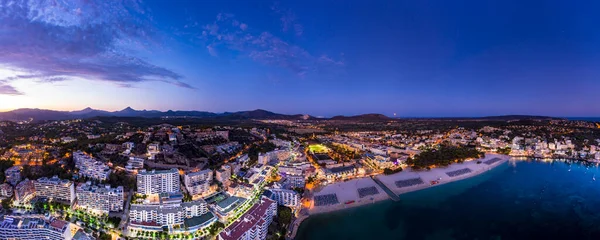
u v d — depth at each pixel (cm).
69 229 17012
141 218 19212
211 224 19938
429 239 19625
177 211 19400
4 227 16050
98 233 18275
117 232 18575
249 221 18112
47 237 16400
